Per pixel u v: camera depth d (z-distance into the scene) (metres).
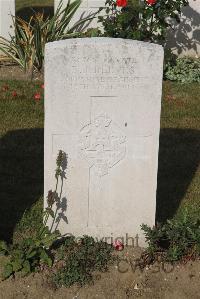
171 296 2.30
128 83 2.29
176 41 4.74
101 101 2.31
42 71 4.29
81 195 2.43
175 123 3.64
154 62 2.28
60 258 2.40
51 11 6.57
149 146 2.38
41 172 3.07
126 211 2.47
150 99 2.32
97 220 2.47
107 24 4.18
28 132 3.47
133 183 2.43
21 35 4.38
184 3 4.25
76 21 4.67
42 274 2.34
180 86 4.18
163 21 4.18
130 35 4.09
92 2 4.62
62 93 2.28
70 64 2.25
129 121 2.35
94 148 2.37
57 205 2.43
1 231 2.58
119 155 2.39
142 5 4.14
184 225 2.44
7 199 2.82
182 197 2.88
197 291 2.32
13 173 3.05
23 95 3.90
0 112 3.67
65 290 2.29
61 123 2.32
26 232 2.57
